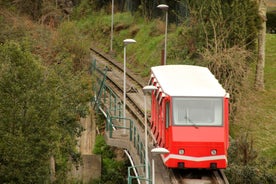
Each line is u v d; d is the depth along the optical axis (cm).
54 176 6888
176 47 12425
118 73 12494
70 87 7738
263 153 9112
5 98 6106
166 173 7206
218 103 6981
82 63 11412
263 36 11069
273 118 10100
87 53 11744
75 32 12062
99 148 9362
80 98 7806
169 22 14525
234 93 9656
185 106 6944
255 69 11575
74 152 7738
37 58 7756
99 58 14100
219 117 6944
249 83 10725
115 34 15812
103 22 16625
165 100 6994
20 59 6284
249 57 10619
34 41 10644
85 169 8662
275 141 9419
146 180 6581
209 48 10475
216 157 6850
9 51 6350
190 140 6825
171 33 13900
